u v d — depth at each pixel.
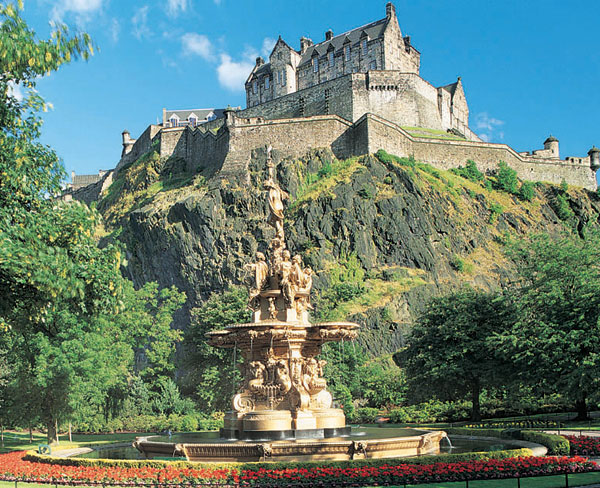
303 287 26.50
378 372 65.69
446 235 96.50
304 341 25.94
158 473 19.36
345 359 61.50
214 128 119.44
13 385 38.56
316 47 135.00
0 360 44.78
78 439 47.84
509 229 104.38
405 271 89.00
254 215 94.06
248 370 26.03
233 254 90.44
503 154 113.62
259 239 90.94
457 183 105.50
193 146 114.44
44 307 20.19
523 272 44.78
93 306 20.84
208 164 108.25
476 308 48.12
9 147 19.22
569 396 38.75
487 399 53.00
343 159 102.00
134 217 99.81
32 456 25.34
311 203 91.69
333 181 95.00
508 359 44.16
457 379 46.44
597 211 113.94
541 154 129.12
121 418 57.03
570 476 19.58
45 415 38.66
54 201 20.45
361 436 24.27
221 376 59.34
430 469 19.19
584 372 35.38
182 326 90.81
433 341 48.69
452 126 132.62
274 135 102.19
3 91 19.19
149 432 53.75
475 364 45.81
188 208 93.62
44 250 17.44
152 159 118.19
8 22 16.03
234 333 25.95
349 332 25.88
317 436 23.94
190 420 53.19
